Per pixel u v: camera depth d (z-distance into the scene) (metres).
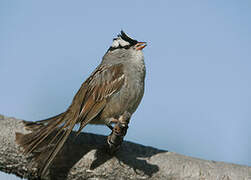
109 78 9.16
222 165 7.68
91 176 7.36
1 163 7.21
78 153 7.43
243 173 7.54
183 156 7.81
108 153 7.41
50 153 6.91
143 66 9.35
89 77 9.44
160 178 7.46
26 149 7.06
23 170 7.29
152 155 7.68
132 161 7.44
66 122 8.12
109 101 9.08
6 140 7.11
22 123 7.52
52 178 7.40
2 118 7.52
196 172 7.48
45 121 8.11
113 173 7.36
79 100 8.82
